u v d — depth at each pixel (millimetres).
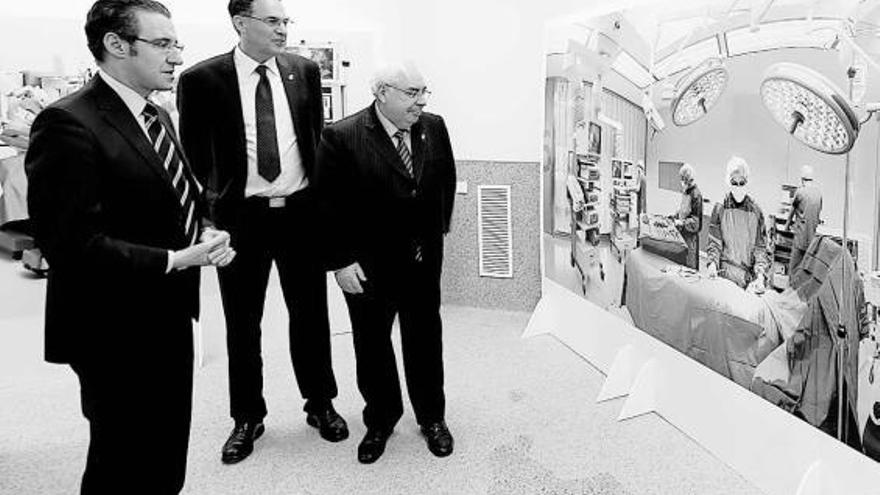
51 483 2723
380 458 2855
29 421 3264
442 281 4941
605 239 3494
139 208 1805
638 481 2625
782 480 2414
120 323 1828
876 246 1936
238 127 2717
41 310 3758
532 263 4660
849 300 2045
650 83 2957
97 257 1691
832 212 2084
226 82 2697
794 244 2250
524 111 4477
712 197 2635
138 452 1910
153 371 1901
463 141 4703
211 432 3121
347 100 4340
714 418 2775
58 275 1764
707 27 2568
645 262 3141
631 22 3064
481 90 4590
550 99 3994
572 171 3801
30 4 3668
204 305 4031
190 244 1990
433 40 4648
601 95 3400
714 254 2658
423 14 4629
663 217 2965
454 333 4348
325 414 3057
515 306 4766
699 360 2834
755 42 2336
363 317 2754
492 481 2658
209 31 3965
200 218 2086
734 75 2453
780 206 2299
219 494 2621
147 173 1808
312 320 2973
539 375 3662
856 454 2084
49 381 3732
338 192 2609
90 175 1688
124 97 1812
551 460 2801
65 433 3146
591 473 2693
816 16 2084
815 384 2223
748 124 2408
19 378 3752
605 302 3559
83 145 1679
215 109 2697
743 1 2371
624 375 3352
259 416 2984
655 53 2900
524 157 4543
